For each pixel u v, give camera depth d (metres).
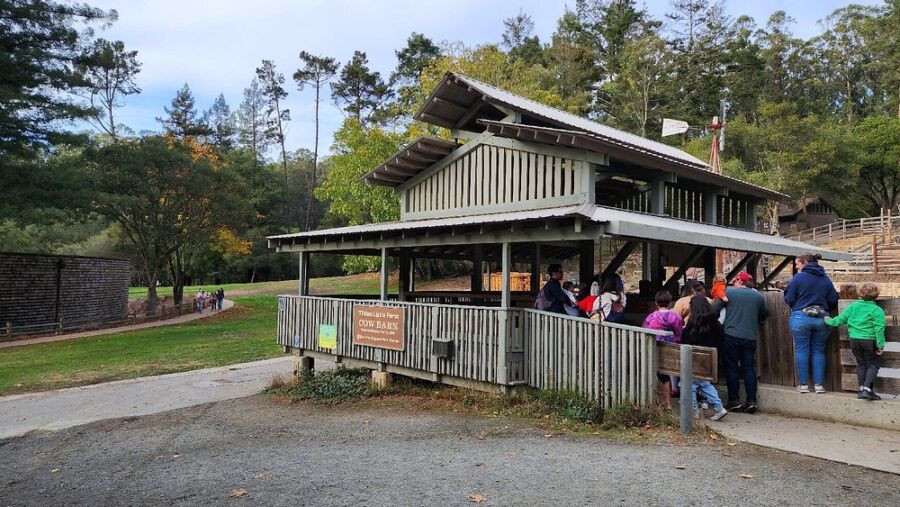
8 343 22.91
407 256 12.12
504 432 7.06
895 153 47.34
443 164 12.08
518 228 7.99
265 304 38.44
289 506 4.92
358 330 10.91
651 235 7.42
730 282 13.14
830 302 6.93
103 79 51.75
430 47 57.38
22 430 9.72
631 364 6.91
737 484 4.82
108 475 6.54
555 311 8.35
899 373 7.31
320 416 9.25
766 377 7.59
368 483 5.40
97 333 26.09
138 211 30.88
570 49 58.41
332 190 29.78
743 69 64.25
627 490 4.78
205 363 16.58
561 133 9.09
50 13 22.64
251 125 84.38
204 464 6.64
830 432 6.24
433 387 10.16
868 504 4.36
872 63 69.69
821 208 56.78
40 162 24.16
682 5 65.88
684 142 52.09
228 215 34.88
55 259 27.81
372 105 62.56
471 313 8.80
